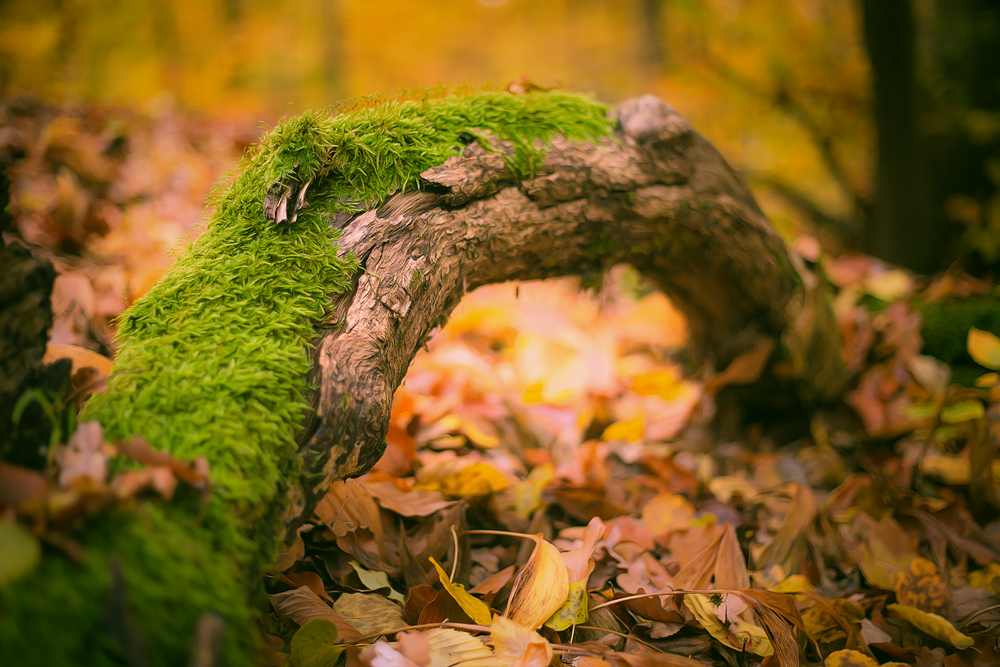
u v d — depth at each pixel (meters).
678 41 3.52
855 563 0.90
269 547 0.68
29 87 3.29
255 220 0.76
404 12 5.29
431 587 0.78
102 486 0.60
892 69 2.17
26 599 0.57
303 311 0.73
